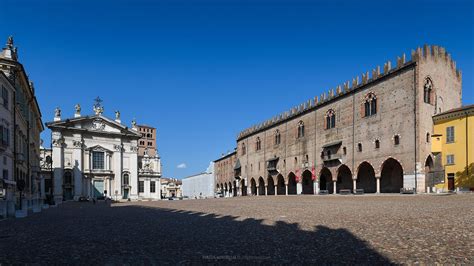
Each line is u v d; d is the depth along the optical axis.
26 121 52.53
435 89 51.16
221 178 123.25
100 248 11.08
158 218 22.06
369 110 57.19
